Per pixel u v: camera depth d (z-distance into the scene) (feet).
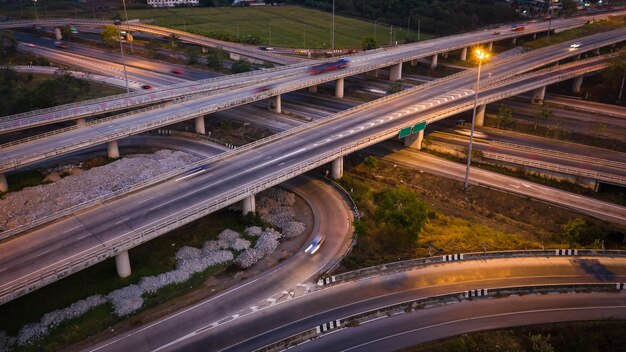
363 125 334.65
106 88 465.47
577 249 233.35
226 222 258.37
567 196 293.84
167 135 380.17
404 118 343.46
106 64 554.87
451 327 187.01
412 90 412.57
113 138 319.68
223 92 409.28
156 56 587.27
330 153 284.82
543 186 305.53
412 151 353.31
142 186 254.47
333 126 335.88
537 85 426.92
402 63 545.44
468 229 258.16
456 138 370.32
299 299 201.46
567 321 190.90
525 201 287.48
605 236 249.55
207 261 225.15
